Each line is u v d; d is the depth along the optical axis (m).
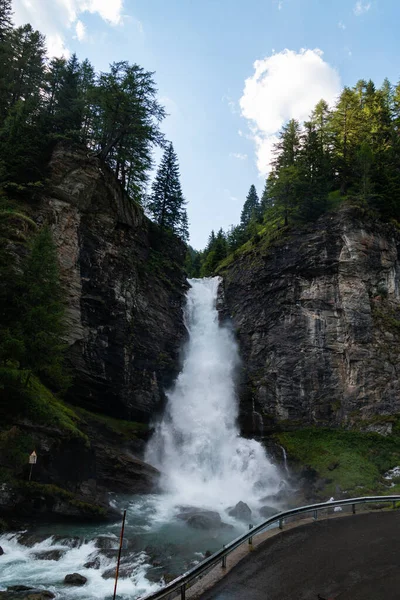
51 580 15.95
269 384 42.31
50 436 24.14
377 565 12.93
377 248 43.06
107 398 35.41
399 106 61.53
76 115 42.12
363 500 19.47
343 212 43.88
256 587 11.36
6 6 45.62
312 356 40.94
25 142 36.91
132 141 43.72
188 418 40.47
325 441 36.69
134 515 25.95
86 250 36.38
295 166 50.84
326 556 13.62
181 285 50.28
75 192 36.88
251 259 50.72
